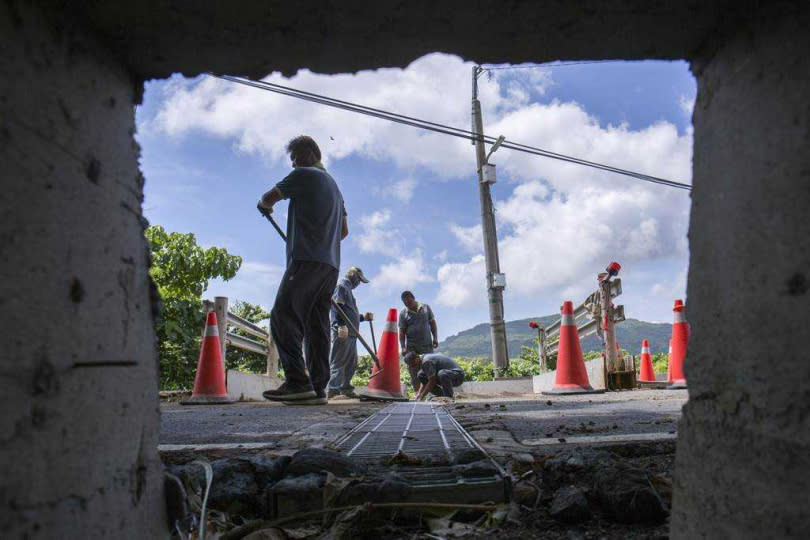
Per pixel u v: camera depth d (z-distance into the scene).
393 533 1.42
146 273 1.13
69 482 0.83
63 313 0.84
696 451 1.03
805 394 0.77
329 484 1.53
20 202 0.76
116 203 1.02
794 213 0.80
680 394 7.25
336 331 9.39
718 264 0.99
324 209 5.54
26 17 0.81
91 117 0.96
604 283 9.97
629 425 3.29
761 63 0.89
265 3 0.99
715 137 1.02
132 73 1.15
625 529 1.40
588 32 1.08
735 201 0.94
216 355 7.71
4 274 0.73
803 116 0.79
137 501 1.03
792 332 0.80
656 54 1.14
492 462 1.72
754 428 0.87
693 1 0.98
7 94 0.76
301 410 5.39
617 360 9.85
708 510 0.97
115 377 0.98
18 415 0.74
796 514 0.77
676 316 10.26
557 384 8.93
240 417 4.60
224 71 1.18
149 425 1.11
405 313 10.89
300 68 1.19
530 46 1.13
